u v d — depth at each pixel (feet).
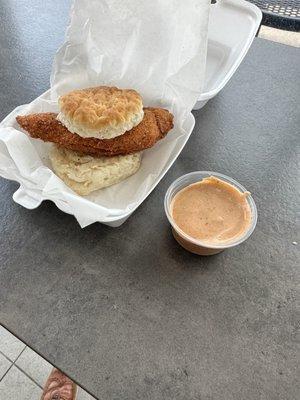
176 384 0.54
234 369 0.56
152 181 0.73
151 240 0.69
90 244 0.68
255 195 0.77
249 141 0.88
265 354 0.57
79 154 0.71
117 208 0.69
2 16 1.18
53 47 1.08
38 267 0.64
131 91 0.74
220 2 1.04
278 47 1.14
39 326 0.58
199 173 0.71
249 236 0.69
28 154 0.68
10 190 0.74
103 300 0.61
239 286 0.64
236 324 0.60
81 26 0.74
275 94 1.00
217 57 1.00
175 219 0.66
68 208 0.64
